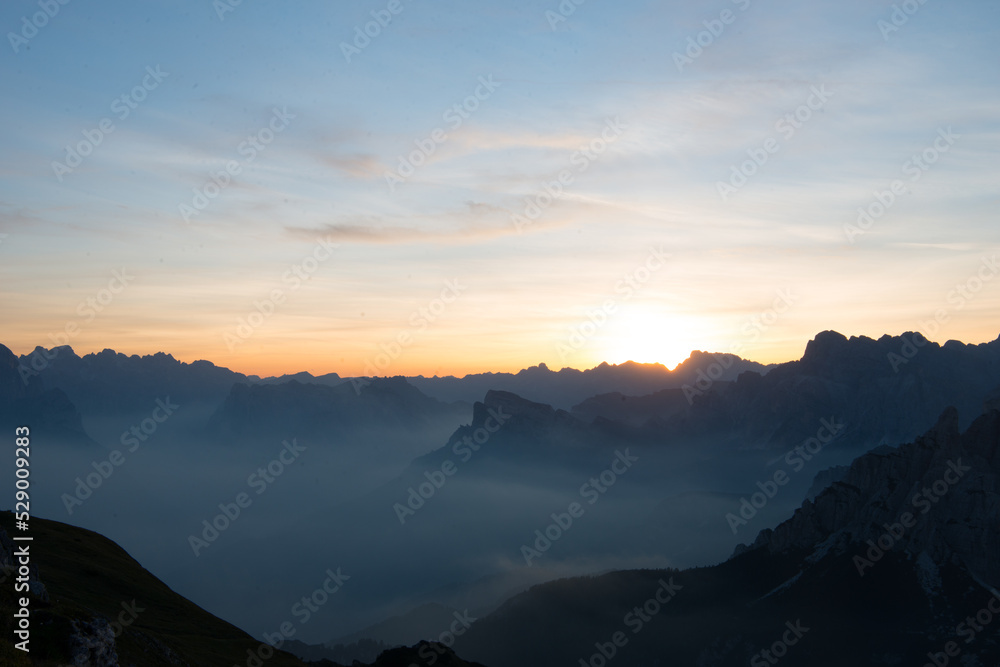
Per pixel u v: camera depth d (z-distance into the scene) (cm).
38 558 12669
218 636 12081
